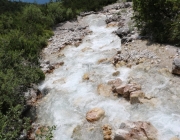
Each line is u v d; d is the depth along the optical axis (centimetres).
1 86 759
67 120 705
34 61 1077
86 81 878
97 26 1503
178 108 639
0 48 1042
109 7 1900
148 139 547
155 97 693
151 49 934
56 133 664
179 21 918
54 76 980
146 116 634
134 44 1024
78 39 1310
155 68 817
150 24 1052
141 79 783
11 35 1261
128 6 1764
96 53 1091
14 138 636
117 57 951
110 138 592
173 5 964
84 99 775
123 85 753
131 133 559
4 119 638
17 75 881
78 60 1062
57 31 1540
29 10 1606
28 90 894
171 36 924
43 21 1591
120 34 1188
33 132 700
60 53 1183
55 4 1850
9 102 738
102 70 922
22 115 786
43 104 820
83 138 624
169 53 875
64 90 856
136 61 889
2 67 906
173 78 753
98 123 657
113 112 682
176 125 586
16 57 983
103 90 793
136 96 689
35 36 1336
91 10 1906
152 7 1004
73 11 1838
